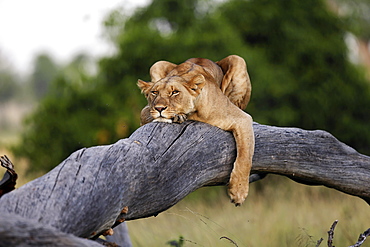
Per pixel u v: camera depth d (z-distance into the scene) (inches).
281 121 679.7
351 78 741.3
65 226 188.1
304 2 754.2
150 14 732.7
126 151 226.5
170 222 446.9
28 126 705.0
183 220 447.2
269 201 546.9
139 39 674.2
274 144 286.2
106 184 207.3
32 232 167.9
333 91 720.3
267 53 728.3
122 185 214.8
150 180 232.8
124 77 677.3
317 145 292.2
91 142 661.3
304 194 545.3
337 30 772.0
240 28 739.4
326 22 760.3
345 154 295.9
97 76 697.6
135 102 666.8
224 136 277.9
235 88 332.8
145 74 672.4
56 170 203.0
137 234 419.2
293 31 730.2
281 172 291.4
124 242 339.6
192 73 295.1
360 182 296.4
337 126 716.0
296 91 701.3
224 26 693.3
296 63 725.3
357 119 733.9
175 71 299.6
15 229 166.1
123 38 682.2
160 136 252.4
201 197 596.7
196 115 283.7
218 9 748.0
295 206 492.1
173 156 249.1
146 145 241.1
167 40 671.8
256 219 450.3
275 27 738.8
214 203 561.6
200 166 260.2
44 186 194.1
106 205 205.5
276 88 682.8
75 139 663.1
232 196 272.4
